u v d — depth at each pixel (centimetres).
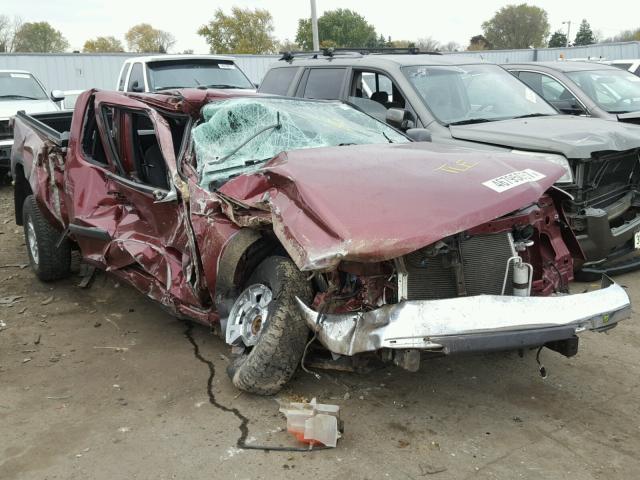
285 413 323
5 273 621
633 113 781
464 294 336
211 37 4700
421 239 299
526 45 7169
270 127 454
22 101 1170
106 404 362
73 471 299
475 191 331
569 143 532
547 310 319
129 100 471
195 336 461
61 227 542
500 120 650
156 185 467
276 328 342
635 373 400
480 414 351
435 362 415
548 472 298
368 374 396
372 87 724
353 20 4925
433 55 761
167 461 306
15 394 374
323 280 346
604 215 520
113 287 572
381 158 377
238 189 375
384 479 292
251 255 369
